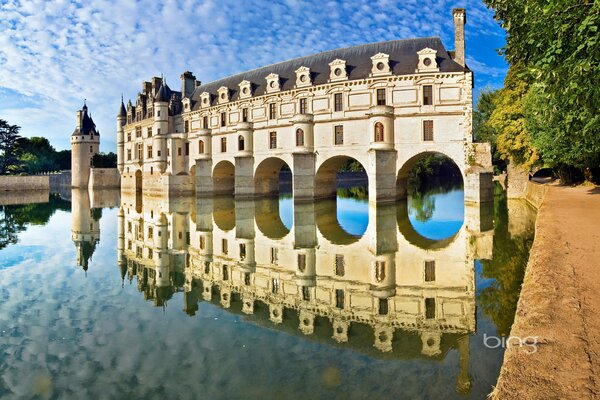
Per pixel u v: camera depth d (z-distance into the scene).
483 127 84.31
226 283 18.64
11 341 12.22
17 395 9.18
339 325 13.14
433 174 114.31
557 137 28.53
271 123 57.47
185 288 17.97
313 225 35.50
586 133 17.84
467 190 44.03
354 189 90.44
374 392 9.01
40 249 27.53
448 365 10.13
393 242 26.81
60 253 26.19
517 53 19.03
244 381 9.66
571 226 18.23
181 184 72.38
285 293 16.83
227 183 70.06
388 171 47.19
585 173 41.56
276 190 65.25
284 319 13.83
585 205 25.67
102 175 102.69
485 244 24.59
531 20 14.87
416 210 44.19
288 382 9.54
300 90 53.69
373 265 20.89
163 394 9.12
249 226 35.97
